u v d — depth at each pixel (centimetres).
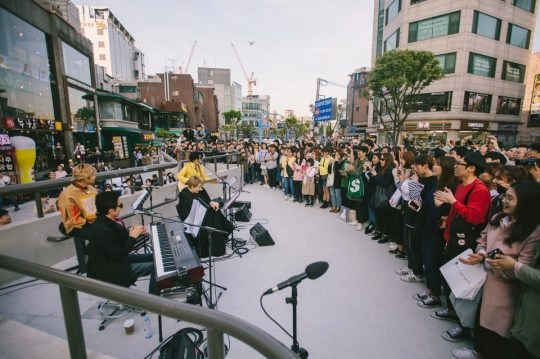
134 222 463
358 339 245
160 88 4350
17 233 307
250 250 438
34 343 177
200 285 267
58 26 1431
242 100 9569
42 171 1217
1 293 289
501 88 2214
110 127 2155
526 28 2222
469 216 240
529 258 170
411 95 1598
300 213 668
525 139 2584
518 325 170
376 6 2933
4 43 1057
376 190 465
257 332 82
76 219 305
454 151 410
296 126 6719
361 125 3981
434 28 2119
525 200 171
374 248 447
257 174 1171
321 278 350
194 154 518
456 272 223
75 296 123
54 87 1401
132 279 257
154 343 231
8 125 1047
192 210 286
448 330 248
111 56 6256
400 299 305
